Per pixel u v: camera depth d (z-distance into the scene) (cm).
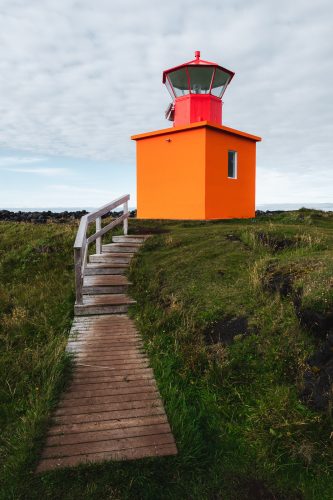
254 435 405
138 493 345
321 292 500
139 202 1603
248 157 1622
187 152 1442
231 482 361
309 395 427
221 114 1652
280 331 530
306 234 909
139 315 680
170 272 807
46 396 446
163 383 488
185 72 1560
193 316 627
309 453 375
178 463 371
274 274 660
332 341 450
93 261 931
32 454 370
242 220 1412
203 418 439
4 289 830
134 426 413
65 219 1667
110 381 492
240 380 482
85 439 392
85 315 698
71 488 345
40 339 614
